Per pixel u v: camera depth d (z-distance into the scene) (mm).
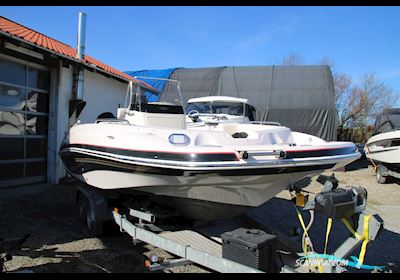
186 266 3541
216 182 3211
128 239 4375
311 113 12852
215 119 6980
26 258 3703
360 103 28172
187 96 14062
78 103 8938
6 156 7559
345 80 28797
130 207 4137
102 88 10609
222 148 3061
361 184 9836
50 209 5852
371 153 10367
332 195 2891
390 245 4469
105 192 4449
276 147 3221
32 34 9195
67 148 4719
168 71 15312
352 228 3094
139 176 3480
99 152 3785
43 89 8523
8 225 4879
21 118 7914
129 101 4809
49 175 8586
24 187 7797
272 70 14148
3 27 7363
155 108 4508
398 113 10891
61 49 9055
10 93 7594
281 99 13164
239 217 4336
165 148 3182
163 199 3820
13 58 7527
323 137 12781
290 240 3516
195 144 3326
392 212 6422
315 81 13391
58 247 4062
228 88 13805
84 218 4879
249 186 3316
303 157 3246
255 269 2703
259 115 13117
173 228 4004
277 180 3312
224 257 2975
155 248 4047
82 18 9016
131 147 3402
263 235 2961
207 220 4008
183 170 3062
